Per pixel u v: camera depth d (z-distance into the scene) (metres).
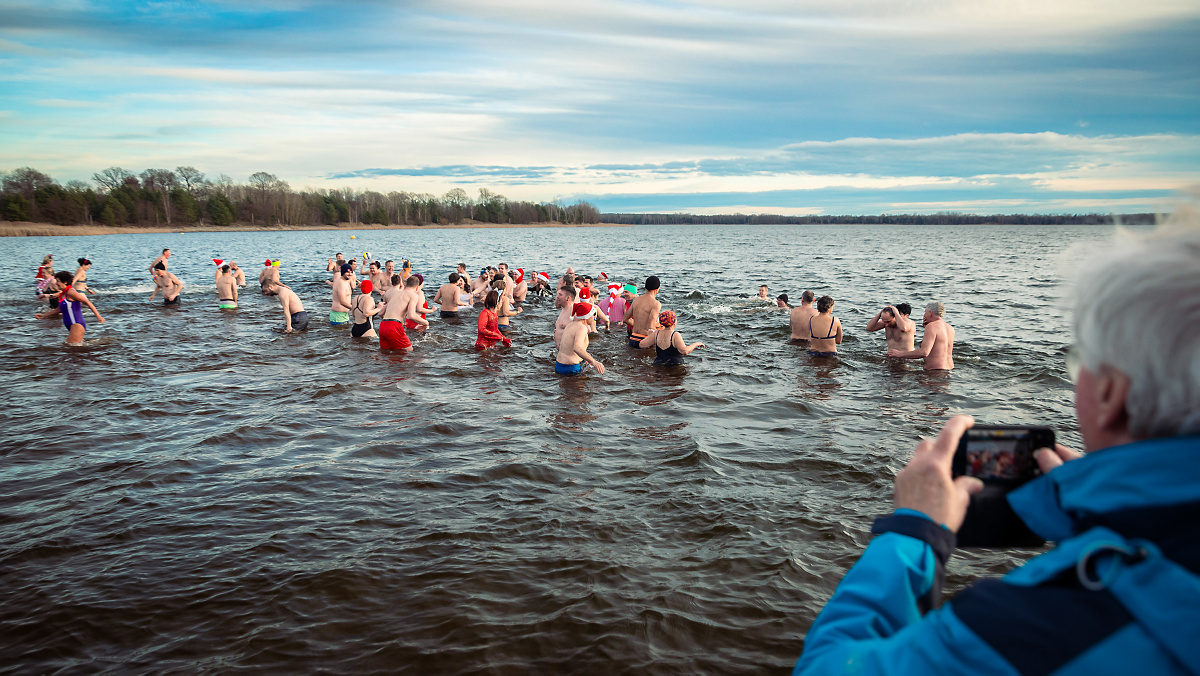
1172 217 0.84
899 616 0.96
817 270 33.41
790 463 6.41
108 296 20.50
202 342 12.97
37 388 9.22
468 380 10.03
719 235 129.00
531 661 3.56
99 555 4.67
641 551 4.73
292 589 4.24
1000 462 1.12
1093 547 0.73
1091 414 0.88
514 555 4.67
